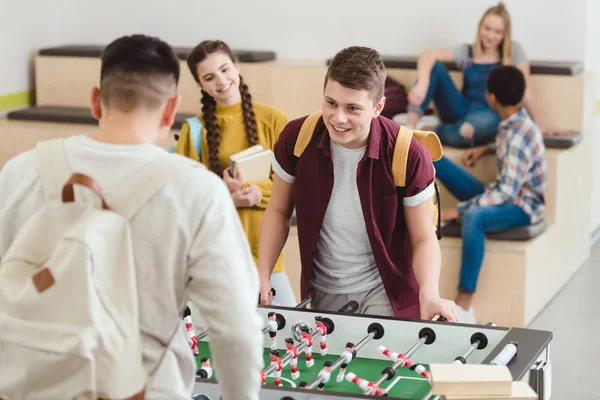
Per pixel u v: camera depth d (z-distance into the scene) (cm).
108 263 164
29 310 165
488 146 530
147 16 662
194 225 167
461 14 587
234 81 350
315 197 277
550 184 525
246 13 637
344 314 259
